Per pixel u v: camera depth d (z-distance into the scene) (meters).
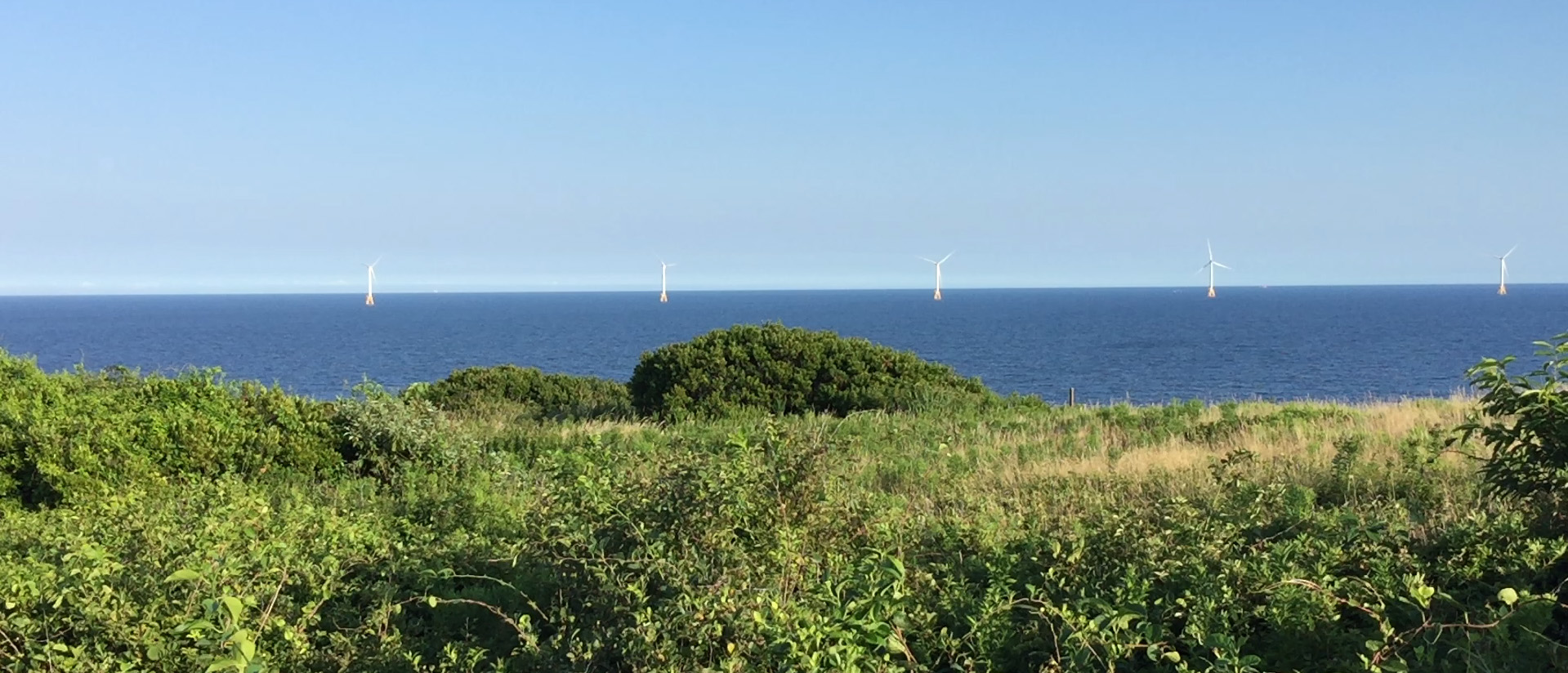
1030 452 11.36
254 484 10.34
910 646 4.68
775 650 4.02
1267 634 4.75
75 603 4.91
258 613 5.36
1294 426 12.02
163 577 5.39
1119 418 14.30
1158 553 5.37
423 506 9.12
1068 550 5.68
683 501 5.16
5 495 10.31
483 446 13.29
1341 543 5.45
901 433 13.77
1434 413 12.98
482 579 6.51
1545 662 4.19
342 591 6.08
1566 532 5.48
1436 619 4.69
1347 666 4.28
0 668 4.65
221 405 12.33
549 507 6.13
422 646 5.33
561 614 4.87
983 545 6.17
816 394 18.41
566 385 22.38
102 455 10.46
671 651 4.09
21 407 11.74
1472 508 6.63
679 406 17.83
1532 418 5.61
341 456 11.91
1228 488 7.63
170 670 4.73
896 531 6.23
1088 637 4.40
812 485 5.44
